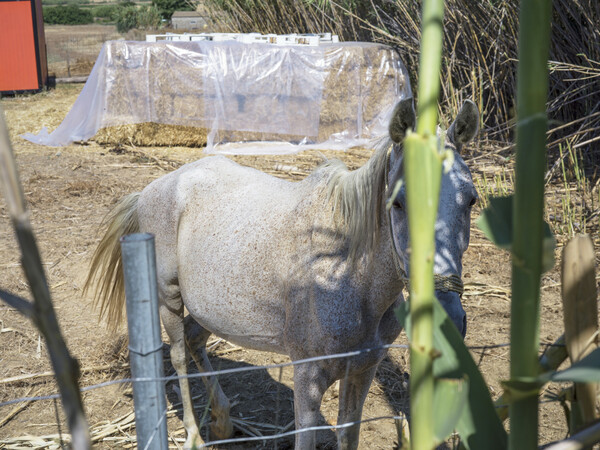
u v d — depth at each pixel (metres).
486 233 0.71
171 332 2.57
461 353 0.80
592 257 0.85
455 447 1.05
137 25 26.31
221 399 2.56
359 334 1.80
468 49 7.86
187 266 2.29
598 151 6.33
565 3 6.74
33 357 3.21
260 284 2.03
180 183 2.44
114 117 8.32
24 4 12.38
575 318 0.86
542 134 0.60
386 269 1.72
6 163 0.52
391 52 8.37
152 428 1.19
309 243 1.88
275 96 8.20
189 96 8.20
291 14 10.42
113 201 5.90
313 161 7.44
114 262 2.69
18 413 2.74
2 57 12.48
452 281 1.47
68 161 7.45
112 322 2.76
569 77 6.84
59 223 5.27
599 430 0.72
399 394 2.94
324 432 2.65
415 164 0.57
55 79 14.58
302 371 1.91
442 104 7.70
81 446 0.59
